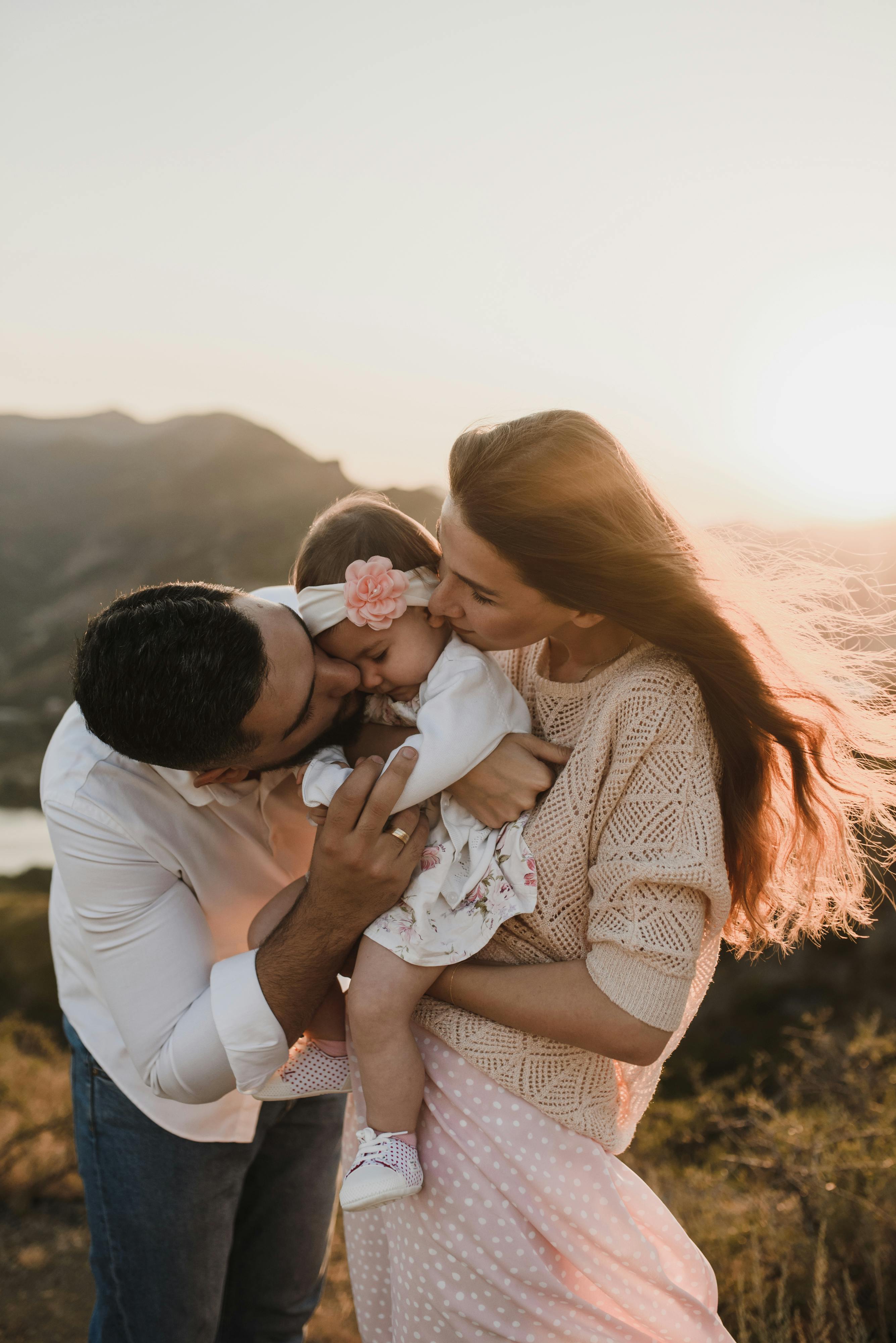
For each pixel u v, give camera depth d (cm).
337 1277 349
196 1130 187
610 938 147
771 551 180
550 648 180
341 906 158
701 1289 167
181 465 16362
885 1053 430
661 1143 429
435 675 177
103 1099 192
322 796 169
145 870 174
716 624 149
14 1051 602
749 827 161
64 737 181
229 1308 224
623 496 151
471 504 150
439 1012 167
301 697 165
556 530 145
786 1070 441
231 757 166
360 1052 163
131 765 177
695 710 152
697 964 166
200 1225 192
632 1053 148
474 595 159
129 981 172
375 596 176
